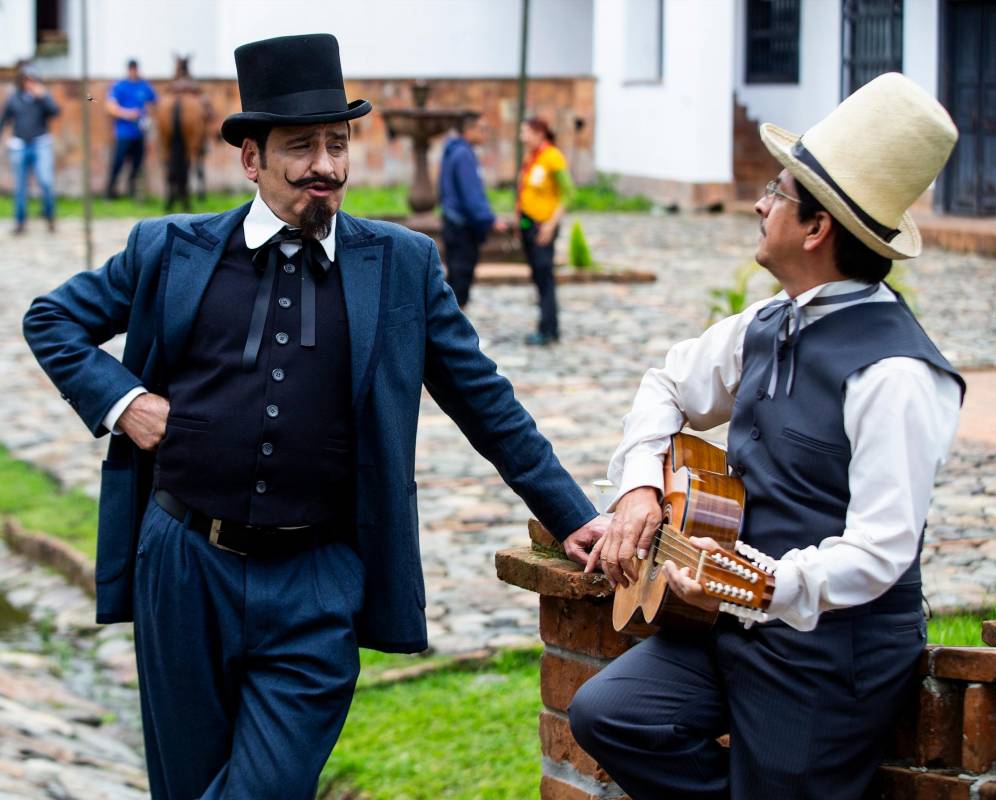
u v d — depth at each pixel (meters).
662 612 2.97
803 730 2.84
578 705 3.05
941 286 15.25
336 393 3.35
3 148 25.56
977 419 9.20
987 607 5.57
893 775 3.04
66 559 8.01
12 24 29.83
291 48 3.22
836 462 2.83
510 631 6.21
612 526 3.15
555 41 29.61
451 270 13.73
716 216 23.88
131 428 3.40
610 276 16.56
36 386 11.98
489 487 8.56
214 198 25.41
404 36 29.02
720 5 23.73
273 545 3.35
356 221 3.45
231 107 25.88
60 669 6.80
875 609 2.86
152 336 3.44
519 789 4.54
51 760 5.44
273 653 3.33
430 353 3.49
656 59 26.39
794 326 2.92
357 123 26.20
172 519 3.38
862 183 2.81
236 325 3.33
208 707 3.39
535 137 12.65
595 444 9.29
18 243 20.06
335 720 3.34
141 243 3.46
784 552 2.88
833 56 22.88
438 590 6.77
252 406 3.31
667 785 3.02
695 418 3.29
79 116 25.48
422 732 5.11
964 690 2.98
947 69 19.75
